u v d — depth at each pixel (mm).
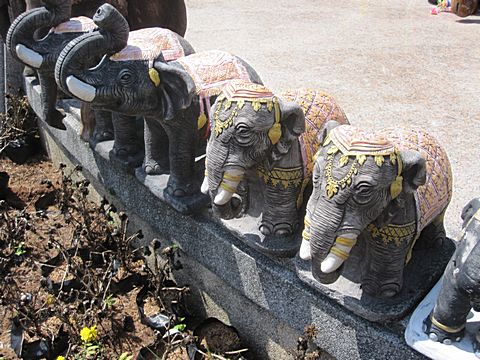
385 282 1992
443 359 1826
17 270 3348
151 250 3238
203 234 2652
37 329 2785
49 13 2709
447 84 5414
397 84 5418
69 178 3840
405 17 8117
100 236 3443
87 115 3359
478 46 6688
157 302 2955
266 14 8273
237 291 2629
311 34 7238
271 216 2297
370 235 1930
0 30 4254
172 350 2631
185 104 2404
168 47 2887
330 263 1773
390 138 2086
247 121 1980
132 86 2398
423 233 2264
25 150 4617
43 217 3770
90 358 2654
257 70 5852
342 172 1720
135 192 3141
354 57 6270
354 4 8930
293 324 2328
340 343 2139
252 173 2291
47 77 2990
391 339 1955
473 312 1991
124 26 2344
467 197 3389
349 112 4750
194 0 9258
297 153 2184
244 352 2676
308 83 5449
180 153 2625
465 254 1703
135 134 3102
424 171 1748
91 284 3053
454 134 4305
